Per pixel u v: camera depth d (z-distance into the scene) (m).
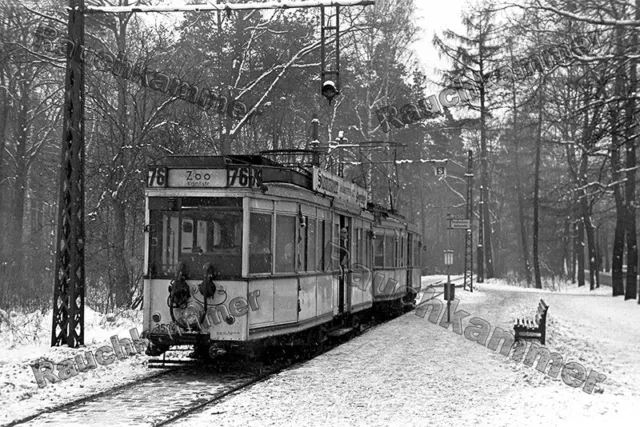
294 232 13.52
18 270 25.12
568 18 14.07
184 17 26.09
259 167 12.17
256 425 8.30
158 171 12.19
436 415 8.98
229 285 11.80
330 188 15.87
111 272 22.02
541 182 53.62
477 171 62.66
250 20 26.91
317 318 14.77
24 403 9.41
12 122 36.00
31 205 42.03
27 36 28.58
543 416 8.95
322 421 8.57
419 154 49.75
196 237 12.01
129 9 13.67
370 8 30.31
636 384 11.91
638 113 15.05
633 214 34.88
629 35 13.94
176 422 8.44
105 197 22.58
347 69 34.44
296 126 34.72
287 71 26.48
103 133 26.02
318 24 28.80
